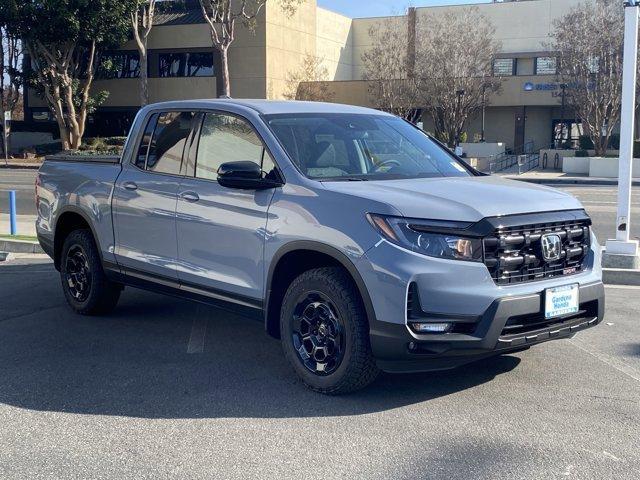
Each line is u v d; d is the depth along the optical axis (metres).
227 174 5.40
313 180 5.34
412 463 4.14
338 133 6.00
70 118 43.00
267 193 5.47
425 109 44.78
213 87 47.09
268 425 4.68
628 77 9.48
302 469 4.06
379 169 5.81
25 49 42.78
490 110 48.06
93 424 4.71
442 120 43.75
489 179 5.90
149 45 47.78
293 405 5.03
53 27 39.06
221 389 5.35
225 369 5.81
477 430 4.61
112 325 7.13
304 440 4.45
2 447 4.37
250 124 5.84
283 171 5.46
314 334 5.21
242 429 4.62
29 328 7.01
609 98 37.81
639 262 9.72
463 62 42.19
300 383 5.46
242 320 7.35
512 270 4.89
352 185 5.24
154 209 6.36
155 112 6.72
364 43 58.59
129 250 6.69
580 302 5.21
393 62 44.81
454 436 4.52
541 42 46.88
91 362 5.99
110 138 46.34
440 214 4.75
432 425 4.69
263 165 5.66
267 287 5.44
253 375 5.66
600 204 19.28
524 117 47.34
